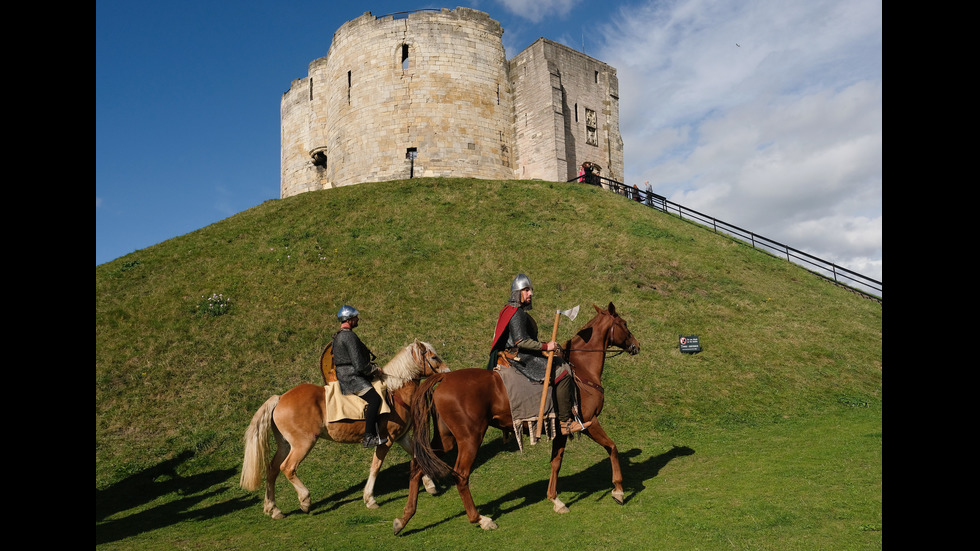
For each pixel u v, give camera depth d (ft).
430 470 21.39
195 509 28.96
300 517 25.90
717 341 53.31
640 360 48.96
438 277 64.85
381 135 124.16
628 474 29.04
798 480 24.90
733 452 31.63
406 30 126.62
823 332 57.41
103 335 51.62
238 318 55.36
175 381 45.44
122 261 71.41
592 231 80.84
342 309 27.14
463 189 97.40
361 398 25.95
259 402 42.83
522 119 131.64
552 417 22.81
